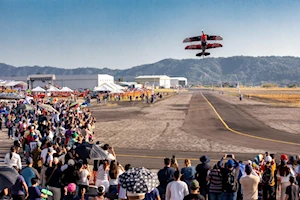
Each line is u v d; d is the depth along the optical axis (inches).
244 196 428.5
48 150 523.2
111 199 420.8
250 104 2994.6
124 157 906.7
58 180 464.4
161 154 943.7
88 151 524.1
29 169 459.2
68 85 6259.8
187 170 451.8
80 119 1343.5
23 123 984.3
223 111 2315.5
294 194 423.2
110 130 1453.0
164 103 3351.4
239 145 1072.8
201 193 480.4
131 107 2847.0
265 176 502.6
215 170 446.9
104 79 6358.3
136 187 281.3
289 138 1202.0
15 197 417.1
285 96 4441.4
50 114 1587.1
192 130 1433.3
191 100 3853.3
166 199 385.4
